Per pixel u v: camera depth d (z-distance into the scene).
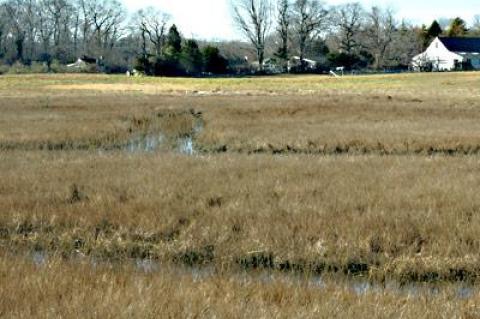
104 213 13.71
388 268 10.64
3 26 153.25
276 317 7.75
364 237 11.83
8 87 85.31
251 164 20.47
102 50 156.25
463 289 9.98
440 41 134.38
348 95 62.59
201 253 11.57
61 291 8.51
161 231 12.59
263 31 137.50
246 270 10.94
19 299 8.16
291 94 67.12
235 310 7.89
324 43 152.38
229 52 159.62
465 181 17.19
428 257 10.88
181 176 18.23
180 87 85.44
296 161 21.22
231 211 13.77
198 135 29.64
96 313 7.65
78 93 72.19
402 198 14.94
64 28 170.88
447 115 38.53
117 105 48.50
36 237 12.48
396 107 43.88
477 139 26.25
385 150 25.58
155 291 8.57
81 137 28.58
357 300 8.49
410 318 7.88
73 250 11.95
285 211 13.69
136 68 118.19
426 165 20.27
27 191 16.20
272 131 29.88
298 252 11.30
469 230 11.99
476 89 76.06
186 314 7.72
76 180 17.70
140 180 17.61
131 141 29.62
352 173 18.69
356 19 148.75
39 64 137.50
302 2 139.38
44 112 42.16
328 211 13.71
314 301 8.38
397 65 140.12
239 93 70.62
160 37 151.12
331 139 26.83
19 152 24.66
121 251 11.88
